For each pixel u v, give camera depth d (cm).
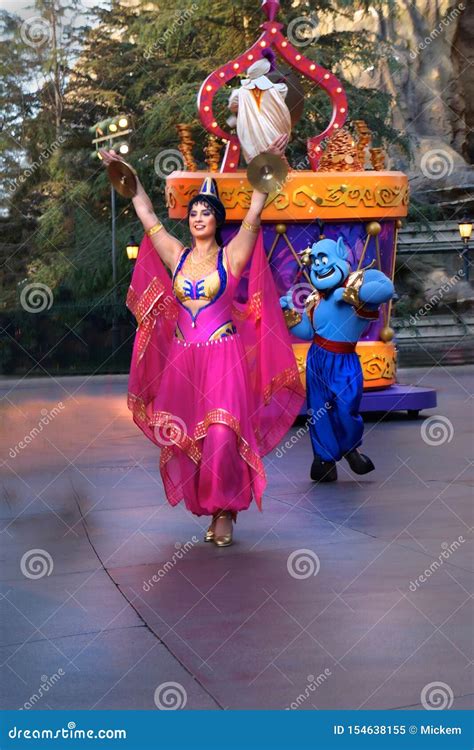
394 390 1268
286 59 1264
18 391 1861
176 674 359
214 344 593
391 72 3191
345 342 791
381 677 349
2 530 628
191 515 671
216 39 3169
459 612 422
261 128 1129
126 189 628
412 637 390
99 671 364
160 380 644
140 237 3089
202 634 404
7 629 418
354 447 793
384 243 1281
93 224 3312
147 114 2941
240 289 1206
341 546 557
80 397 1662
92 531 622
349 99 2923
